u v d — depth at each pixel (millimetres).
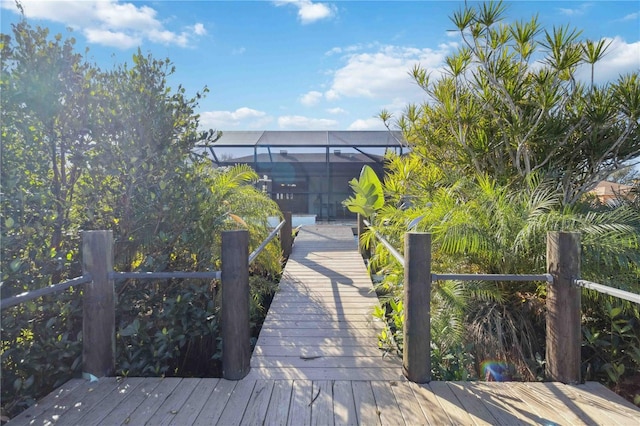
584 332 2736
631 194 3818
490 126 4188
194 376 3150
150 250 3066
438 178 4477
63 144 2680
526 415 1865
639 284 2725
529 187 3551
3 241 2221
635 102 3312
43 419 1846
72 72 2621
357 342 2902
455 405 1965
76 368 2318
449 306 2945
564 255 2182
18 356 2238
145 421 1827
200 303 3164
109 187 2859
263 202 5203
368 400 2021
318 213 12312
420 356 2211
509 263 3096
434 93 4430
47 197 2520
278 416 1869
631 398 2514
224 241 2254
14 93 2361
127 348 2570
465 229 3047
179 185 3062
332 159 11836
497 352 2756
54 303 2461
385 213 4598
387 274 4160
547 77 3629
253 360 2572
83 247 2279
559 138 3746
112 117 2771
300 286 4523
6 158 2361
